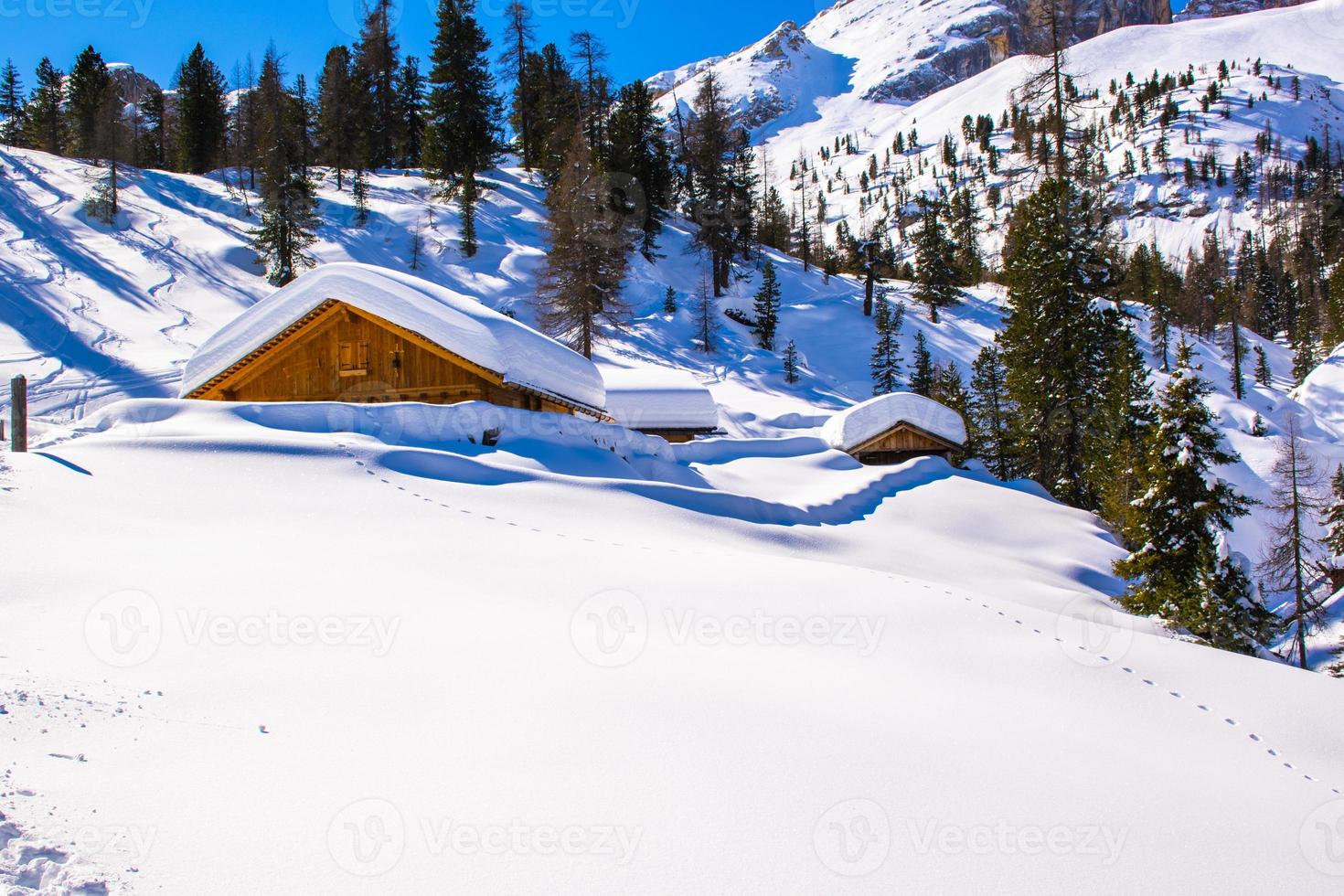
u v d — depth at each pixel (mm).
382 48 78688
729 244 69438
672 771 4738
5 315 35312
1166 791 5281
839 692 6383
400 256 57750
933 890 3814
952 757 5355
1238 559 18406
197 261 49500
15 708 4629
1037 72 31953
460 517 10969
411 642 6492
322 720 5012
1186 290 103375
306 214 51719
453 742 4855
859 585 9484
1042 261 30219
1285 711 7055
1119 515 24641
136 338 36906
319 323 19859
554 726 5191
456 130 69625
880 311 67625
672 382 32531
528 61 82188
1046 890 3945
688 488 15664
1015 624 8750
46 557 7816
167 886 3273
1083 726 6340
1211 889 4137
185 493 10758
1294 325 107375
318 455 12664
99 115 64500
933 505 22922
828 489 22906
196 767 4285
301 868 3494
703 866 3814
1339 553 24453
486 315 19094
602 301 42719
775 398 48344
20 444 12242
